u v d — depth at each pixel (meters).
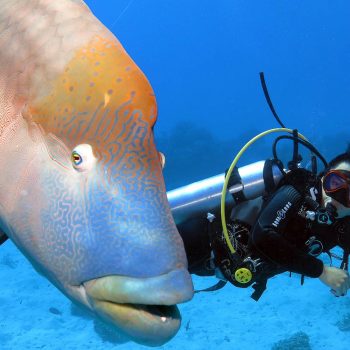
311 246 1.93
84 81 0.72
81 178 0.72
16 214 0.79
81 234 0.71
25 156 0.78
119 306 0.72
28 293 6.75
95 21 0.78
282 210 1.87
